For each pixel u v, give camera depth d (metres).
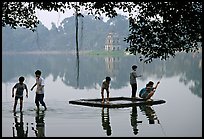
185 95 24.64
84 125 14.33
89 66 65.69
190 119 15.62
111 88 29.98
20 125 14.38
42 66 69.25
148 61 9.16
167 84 33.03
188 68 56.66
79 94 25.83
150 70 54.03
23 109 18.22
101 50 107.81
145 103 19.69
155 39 8.87
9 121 15.16
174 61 75.06
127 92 26.94
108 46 104.06
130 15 8.95
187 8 8.55
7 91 27.39
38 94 17.69
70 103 20.23
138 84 33.62
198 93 25.75
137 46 8.96
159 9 8.72
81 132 13.20
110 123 14.69
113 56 102.94
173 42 8.82
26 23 10.69
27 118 15.80
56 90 28.80
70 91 27.97
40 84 17.73
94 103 19.03
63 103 20.34
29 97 23.52
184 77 40.94
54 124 14.48
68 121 15.05
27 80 38.66
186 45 8.84
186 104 20.20
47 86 32.44
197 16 8.55
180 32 8.74
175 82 34.91
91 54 108.50
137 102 19.67
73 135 12.73
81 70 55.88
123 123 14.76
